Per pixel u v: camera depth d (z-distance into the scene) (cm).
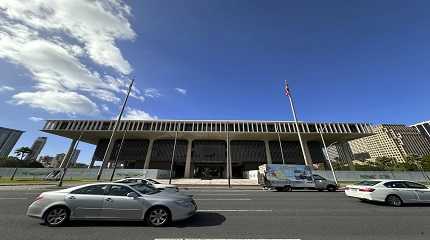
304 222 852
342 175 4919
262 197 1636
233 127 6756
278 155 7219
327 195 1812
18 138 13438
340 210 1102
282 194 1889
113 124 6694
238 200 1451
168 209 804
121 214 803
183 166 7600
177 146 7275
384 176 4959
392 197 1249
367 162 11794
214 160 7062
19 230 745
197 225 805
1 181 3691
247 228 765
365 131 6706
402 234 699
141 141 7375
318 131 6662
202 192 2059
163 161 7175
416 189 1271
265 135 6844
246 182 4503
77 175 5100
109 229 752
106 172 5222
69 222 847
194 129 6725
